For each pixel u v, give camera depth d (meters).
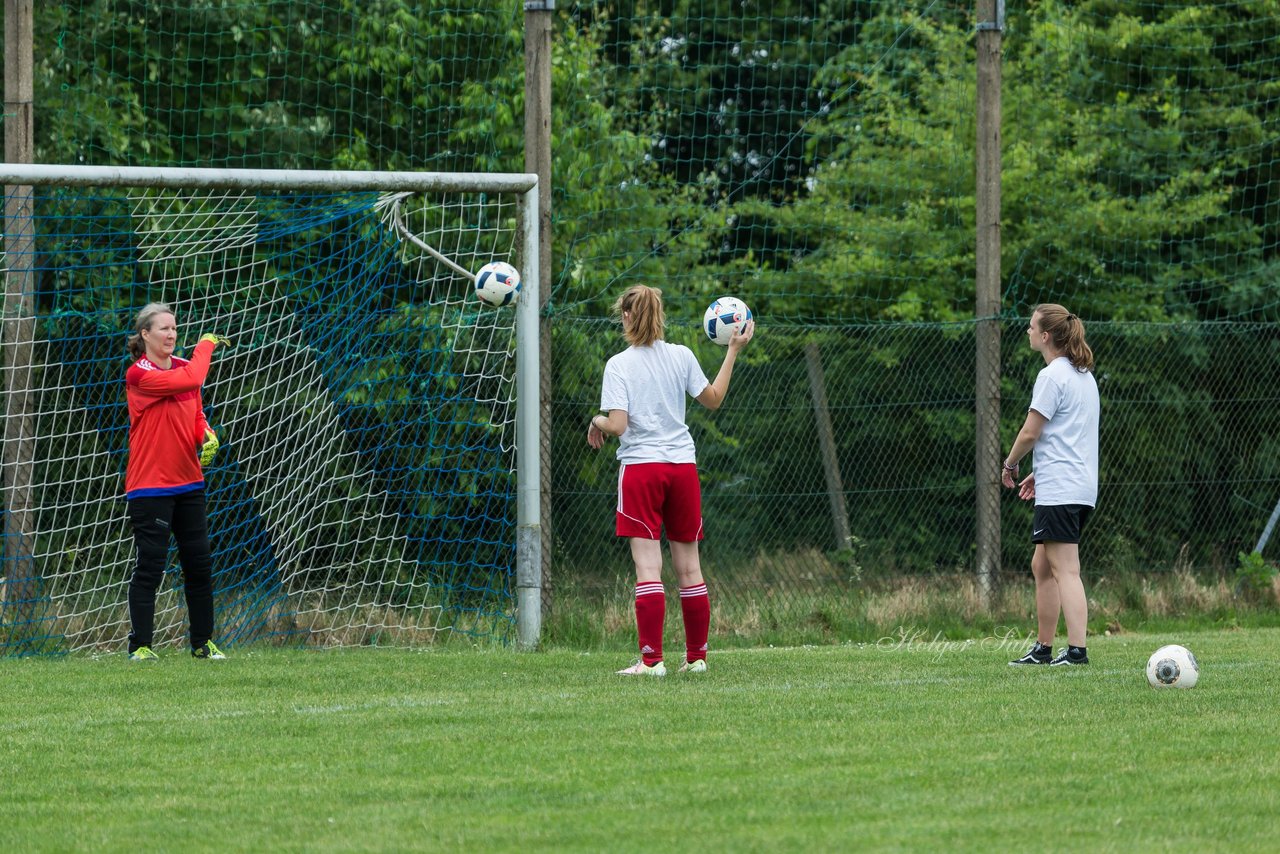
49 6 43.59
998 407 41.78
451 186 32.88
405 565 37.72
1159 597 41.59
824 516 48.59
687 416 48.84
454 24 46.91
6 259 34.78
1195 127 60.19
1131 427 49.84
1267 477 51.50
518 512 33.50
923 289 55.06
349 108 47.31
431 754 18.88
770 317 52.12
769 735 19.98
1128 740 19.44
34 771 18.09
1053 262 55.47
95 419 38.44
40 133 42.75
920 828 14.75
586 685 25.45
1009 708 22.23
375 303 38.34
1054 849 13.94
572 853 13.95
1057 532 28.41
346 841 14.53
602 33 61.25
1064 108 59.22
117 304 39.84
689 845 14.15
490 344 36.78
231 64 46.00
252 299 40.53
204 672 27.59
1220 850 13.89
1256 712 21.78
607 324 43.31
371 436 38.50
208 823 15.41
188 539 30.34
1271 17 59.47
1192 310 59.31
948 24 64.44
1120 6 61.19
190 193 41.47
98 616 34.62
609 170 50.25
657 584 26.52
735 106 69.81
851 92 66.81
